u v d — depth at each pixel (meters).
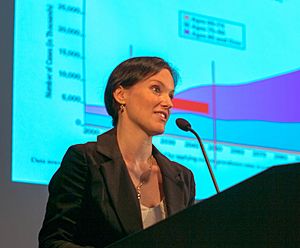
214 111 4.33
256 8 4.68
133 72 2.59
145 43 4.20
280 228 1.77
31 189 3.64
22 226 3.58
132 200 2.44
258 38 4.64
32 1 3.88
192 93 4.29
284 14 4.79
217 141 4.26
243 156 4.33
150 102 2.55
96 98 3.92
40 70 3.81
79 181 2.46
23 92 3.74
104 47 4.04
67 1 3.98
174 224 1.87
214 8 4.52
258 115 4.48
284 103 4.60
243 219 1.81
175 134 4.10
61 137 3.77
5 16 3.79
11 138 3.65
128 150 2.57
